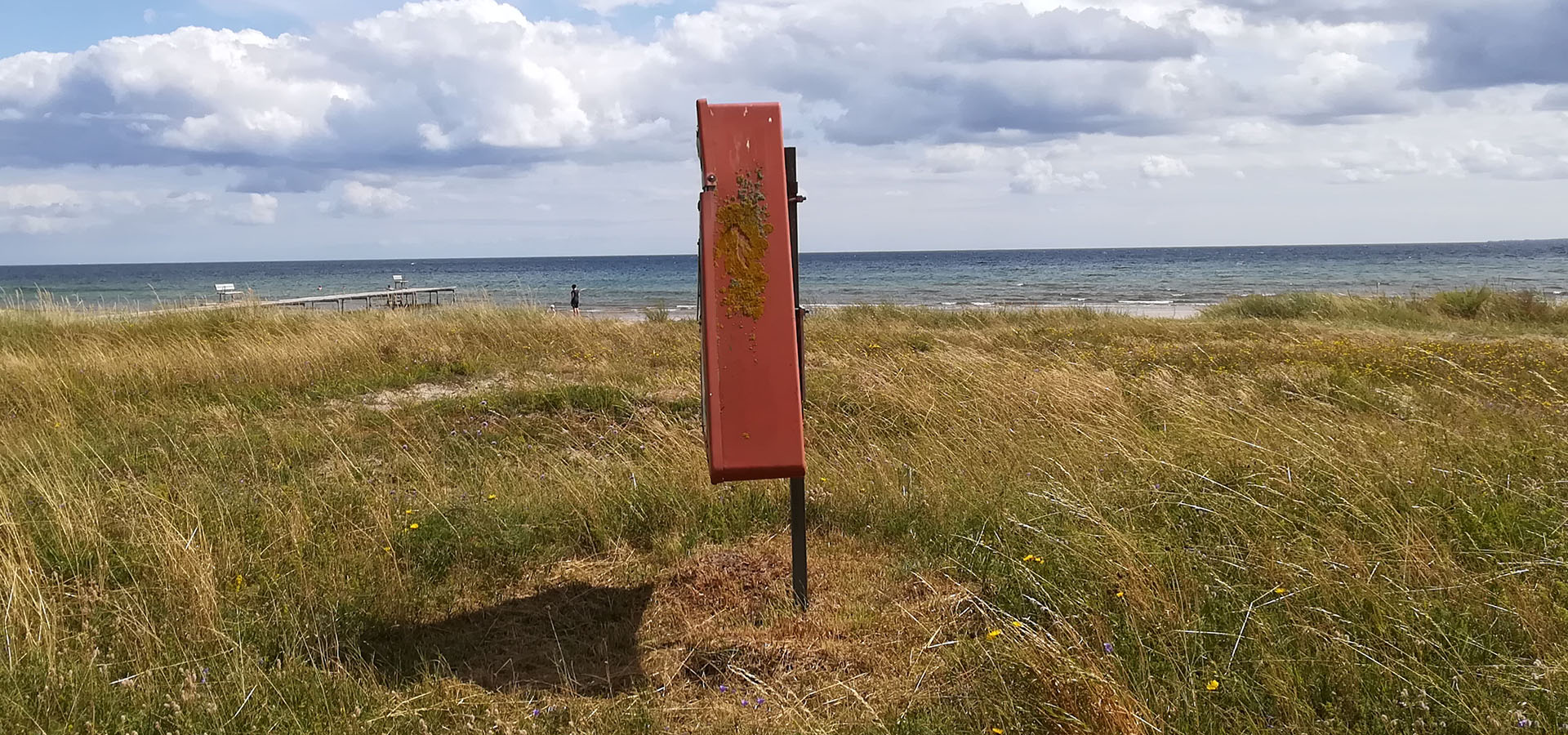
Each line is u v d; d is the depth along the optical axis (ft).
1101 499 14.26
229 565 12.47
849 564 13.06
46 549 12.85
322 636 10.91
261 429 21.26
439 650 10.91
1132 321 51.65
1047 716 8.71
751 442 9.99
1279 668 9.27
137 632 10.54
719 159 10.29
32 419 22.15
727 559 13.15
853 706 9.43
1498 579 10.84
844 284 192.75
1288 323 52.95
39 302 47.24
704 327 10.32
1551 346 37.01
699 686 10.06
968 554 13.09
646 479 16.12
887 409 21.76
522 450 19.60
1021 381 22.95
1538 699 8.55
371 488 16.29
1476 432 17.25
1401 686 8.90
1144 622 10.30
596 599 12.27
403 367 30.60
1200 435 17.19
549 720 9.22
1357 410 21.62
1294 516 13.35
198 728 8.77
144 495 14.79
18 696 8.96
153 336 36.86
